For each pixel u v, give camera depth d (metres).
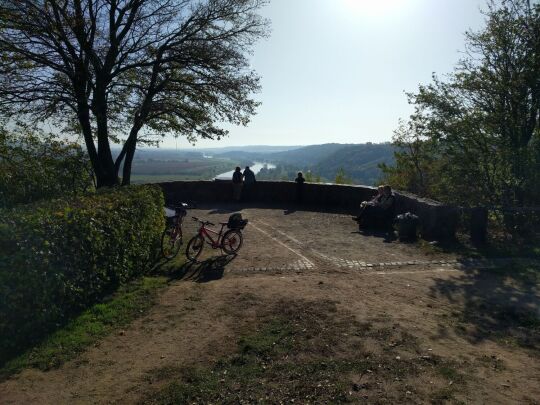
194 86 14.32
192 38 13.75
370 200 13.36
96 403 3.62
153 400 3.63
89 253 5.88
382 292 6.31
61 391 3.83
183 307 5.84
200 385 3.83
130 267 7.24
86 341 4.80
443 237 10.06
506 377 3.86
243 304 5.84
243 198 17.42
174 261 8.48
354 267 7.84
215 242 8.73
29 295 4.73
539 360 4.21
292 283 6.79
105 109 13.48
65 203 6.60
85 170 15.02
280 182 17.12
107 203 6.95
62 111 13.88
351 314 5.36
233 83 14.17
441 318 5.27
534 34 10.64
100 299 6.12
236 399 3.59
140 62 13.79
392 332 4.81
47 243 4.97
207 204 16.50
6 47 11.25
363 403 3.46
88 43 12.54
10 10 10.88
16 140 13.74
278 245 9.72
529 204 10.43
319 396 3.58
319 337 4.70
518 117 11.16
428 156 14.41
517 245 9.34
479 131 11.43
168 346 4.69
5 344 4.49
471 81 11.55
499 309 5.60
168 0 13.63
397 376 3.87
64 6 11.73
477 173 11.20
